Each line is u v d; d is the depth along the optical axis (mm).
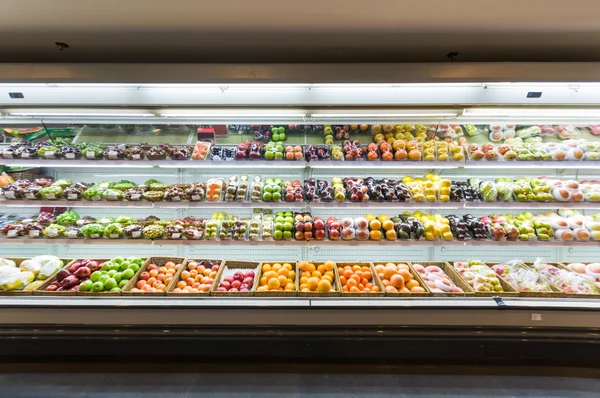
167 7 1993
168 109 2451
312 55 2660
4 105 2418
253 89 2330
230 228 2764
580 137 3041
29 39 2396
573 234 2725
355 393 2223
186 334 2348
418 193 2771
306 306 2332
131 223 2787
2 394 2180
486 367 2469
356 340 2350
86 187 2873
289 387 2268
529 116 2744
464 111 2451
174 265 2861
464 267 2820
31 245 3113
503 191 2787
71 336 2342
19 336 2340
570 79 2203
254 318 2359
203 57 2701
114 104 2383
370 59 2717
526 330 2336
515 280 2643
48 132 3016
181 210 3107
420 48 2539
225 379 2334
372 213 3109
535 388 2281
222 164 2799
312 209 3094
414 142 2916
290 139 3113
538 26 2215
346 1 1939
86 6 1976
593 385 2305
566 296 2424
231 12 2057
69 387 2252
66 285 2541
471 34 2332
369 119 2846
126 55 2670
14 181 2881
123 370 2408
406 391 2246
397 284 2521
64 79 2229
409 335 2346
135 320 2357
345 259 3107
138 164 2791
